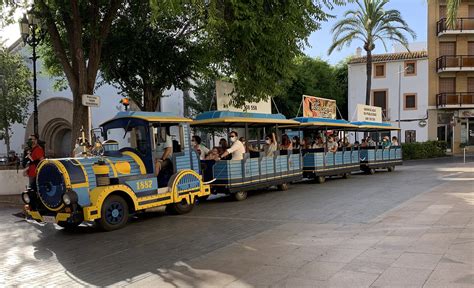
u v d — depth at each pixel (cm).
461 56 3944
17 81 2572
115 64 1622
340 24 3247
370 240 708
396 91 4144
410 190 1359
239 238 769
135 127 1000
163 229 882
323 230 802
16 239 851
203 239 775
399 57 4131
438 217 870
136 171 957
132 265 633
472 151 3931
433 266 554
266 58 1248
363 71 4269
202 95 2850
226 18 1194
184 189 1053
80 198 846
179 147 1078
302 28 1264
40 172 868
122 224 908
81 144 1077
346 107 4878
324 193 1373
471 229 749
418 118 4069
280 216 974
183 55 1653
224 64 1493
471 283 489
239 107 1444
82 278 584
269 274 559
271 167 1434
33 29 1388
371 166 2153
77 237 841
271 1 1223
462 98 3938
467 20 3919
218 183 1263
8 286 566
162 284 544
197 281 548
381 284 499
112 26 1568
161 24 1597
